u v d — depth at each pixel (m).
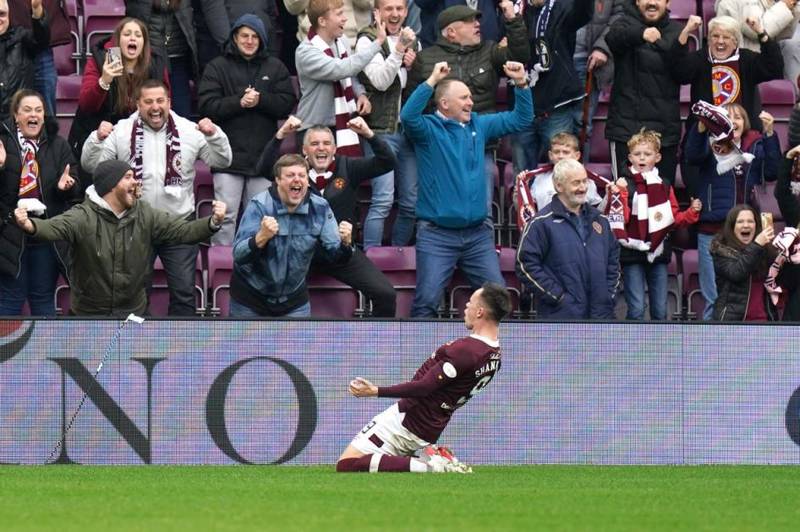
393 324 40.97
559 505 28.44
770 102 56.16
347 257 44.19
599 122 54.88
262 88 49.28
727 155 48.56
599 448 41.38
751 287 46.00
